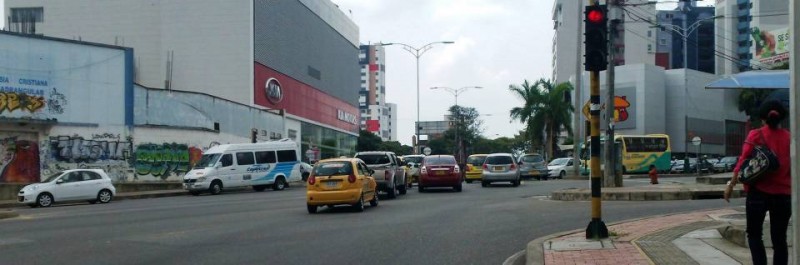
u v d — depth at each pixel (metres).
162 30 59.19
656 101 79.94
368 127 145.75
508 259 10.12
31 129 33.03
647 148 50.12
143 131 38.06
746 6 103.69
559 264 8.80
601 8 10.95
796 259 5.09
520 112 62.41
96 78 35.78
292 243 12.12
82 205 25.77
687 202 19.31
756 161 6.78
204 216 17.89
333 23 79.75
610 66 24.75
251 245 11.91
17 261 10.32
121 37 60.12
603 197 21.00
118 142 36.59
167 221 16.56
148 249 11.52
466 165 37.62
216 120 44.62
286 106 63.91
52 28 61.31
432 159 28.52
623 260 8.90
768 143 6.81
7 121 31.88
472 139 108.88
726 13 105.56
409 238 12.60
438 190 29.36
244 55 58.06
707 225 12.26
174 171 39.66
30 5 61.62
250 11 58.31
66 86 34.47
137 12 60.19
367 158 24.72
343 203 18.34
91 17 60.88
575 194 21.11
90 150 35.28
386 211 18.62
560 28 104.31
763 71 9.77
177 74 58.78
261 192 33.19
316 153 57.47
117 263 10.09
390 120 187.75
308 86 70.00
